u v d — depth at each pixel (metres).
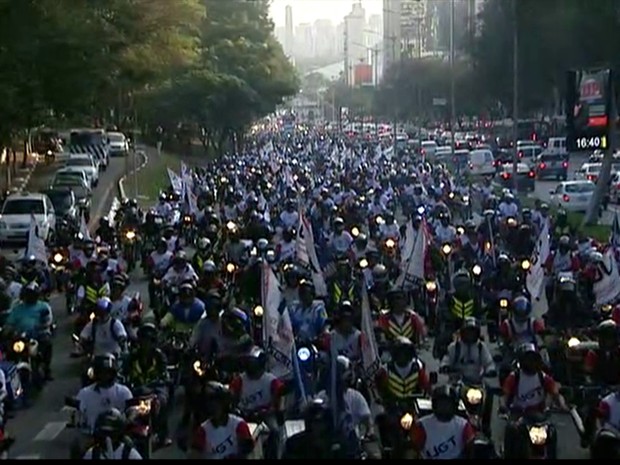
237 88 106.00
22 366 21.59
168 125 114.06
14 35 44.09
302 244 28.00
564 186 60.56
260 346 20.39
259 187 58.88
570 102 49.41
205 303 19.91
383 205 47.56
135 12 57.56
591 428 15.92
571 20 59.41
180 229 42.47
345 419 14.09
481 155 82.00
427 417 13.34
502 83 90.69
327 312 23.81
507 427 15.32
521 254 35.12
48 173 85.06
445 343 20.75
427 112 149.38
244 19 131.75
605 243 38.91
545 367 17.44
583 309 22.39
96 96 59.41
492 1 88.00
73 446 15.85
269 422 15.31
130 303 22.22
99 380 15.38
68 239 38.25
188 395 17.95
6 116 46.88
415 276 26.67
